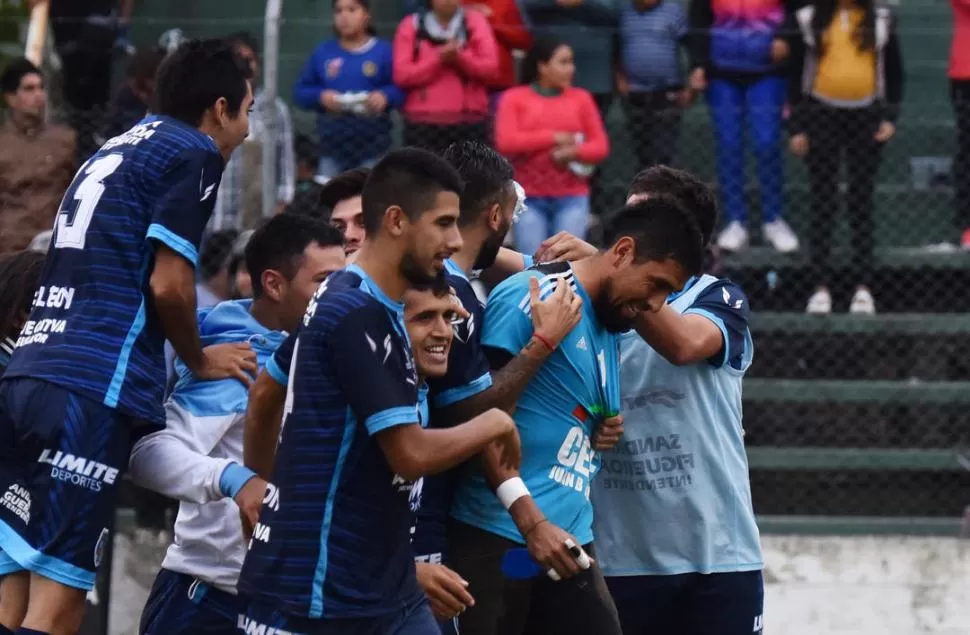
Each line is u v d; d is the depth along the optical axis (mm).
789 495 29672
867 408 30234
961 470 29219
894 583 26812
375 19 35000
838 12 29828
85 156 27797
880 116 29984
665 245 15391
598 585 15938
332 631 13078
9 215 26812
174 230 15633
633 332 17531
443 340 14164
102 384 15461
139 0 36500
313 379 13125
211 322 16891
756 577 17750
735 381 17797
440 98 28531
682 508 17359
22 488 15758
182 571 16172
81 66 29688
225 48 16516
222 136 16500
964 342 30781
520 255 18297
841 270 30656
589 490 17562
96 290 15688
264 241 16688
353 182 17844
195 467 15406
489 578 15742
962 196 30875
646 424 17391
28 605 16219
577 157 28047
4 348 17250
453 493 15984
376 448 13180
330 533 13070
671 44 29797
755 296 30844
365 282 13234
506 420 13680
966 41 30438
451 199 13219
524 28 29516
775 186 30391
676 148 30562
